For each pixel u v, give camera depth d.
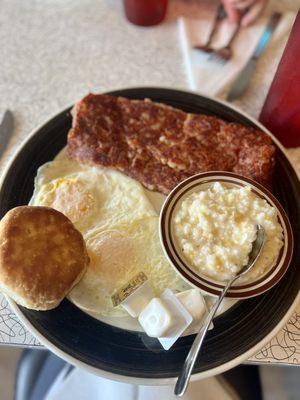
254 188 0.28
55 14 0.42
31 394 0.34
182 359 0.23
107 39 0.40
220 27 0.40
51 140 0.31
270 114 0.32
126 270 0.26
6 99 0.35
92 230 0.28
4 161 0.32
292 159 0.33
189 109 0.34
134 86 0.34
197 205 0.26
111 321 0.25
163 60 0.39
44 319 0.24
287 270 0.26
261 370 0.34
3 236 0.23
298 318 0.26
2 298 0.26
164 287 0.26
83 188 0.29
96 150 0.29
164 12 0.41
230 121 0.33
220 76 0.37
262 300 0.25
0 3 0.42
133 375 0.23
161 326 0.23
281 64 0.29
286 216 0.27
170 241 0.26
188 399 0.30
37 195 0.28
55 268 0.23
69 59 0.38
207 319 0.23
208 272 0.25
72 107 0.33
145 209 0.28
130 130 0.30
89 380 0.33
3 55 0.38
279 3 0.42
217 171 0.28
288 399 0.32
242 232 0.25
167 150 0.30
